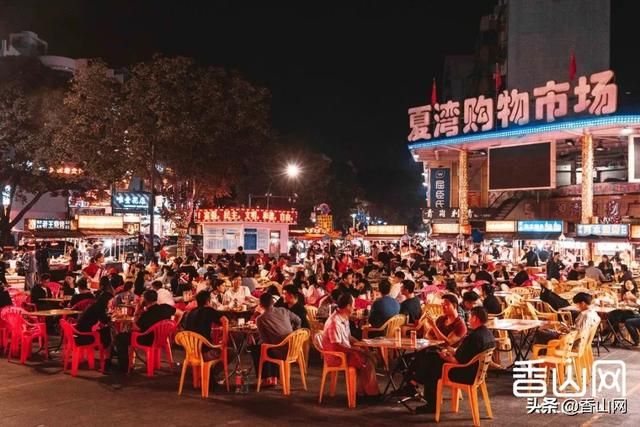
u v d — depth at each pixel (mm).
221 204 49219
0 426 8203
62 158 32625
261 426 8141
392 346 8992
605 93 28859
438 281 18469
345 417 8539
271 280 18125
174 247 38125
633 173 30469
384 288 11758
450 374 8320
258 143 29625
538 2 53312
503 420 8383
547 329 11461
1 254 28266
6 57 35750
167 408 9031
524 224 32281
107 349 11773
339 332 9203
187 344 9797
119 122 27719
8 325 12820
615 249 29094
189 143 27609
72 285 17125
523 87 53469
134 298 13773
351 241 57188
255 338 11703
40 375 11234
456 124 35094
